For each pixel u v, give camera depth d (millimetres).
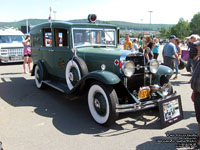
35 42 6848
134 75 4133
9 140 3369
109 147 3139
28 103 5273
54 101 5438
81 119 4230
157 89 4051
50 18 5484
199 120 3111
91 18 5344
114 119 3645
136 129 3746
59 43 5516
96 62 4512
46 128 3812
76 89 4301
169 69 4574
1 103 5277
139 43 12867
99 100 3854
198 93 3061
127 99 4035
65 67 5254
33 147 3156
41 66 6273
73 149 3090
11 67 11477
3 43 12391
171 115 3721
